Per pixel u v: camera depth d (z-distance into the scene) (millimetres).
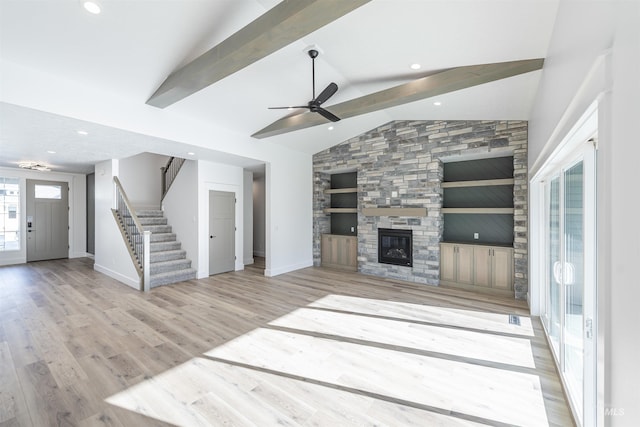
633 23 813
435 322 3602
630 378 846
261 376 2439
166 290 5055
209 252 6145
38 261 7734
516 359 2719
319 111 3461
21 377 2402
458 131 5129
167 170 7160
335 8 2057
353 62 3432
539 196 3730
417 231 5586
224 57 2717
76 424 1885
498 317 3764
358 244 6445
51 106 3107
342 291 4980
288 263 6625
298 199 6910
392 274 5945
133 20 2586
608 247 1001
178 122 4395
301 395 2193
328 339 3135
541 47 2559
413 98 3766
